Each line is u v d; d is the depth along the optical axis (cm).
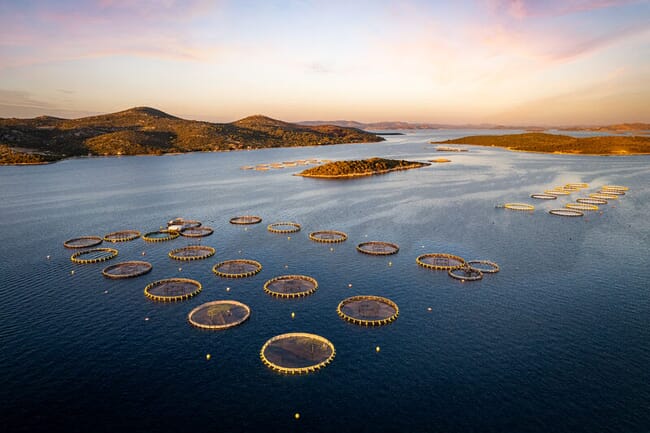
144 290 10138
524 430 5781
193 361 7294
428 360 7312
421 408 6181
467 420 5956
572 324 8488
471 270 11100
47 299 9662
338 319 8750
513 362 7244
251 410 6156
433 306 9288
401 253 12744
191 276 11050
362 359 7338
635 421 5931
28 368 7069
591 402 6297
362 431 5766
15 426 5838
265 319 8750
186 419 5988
